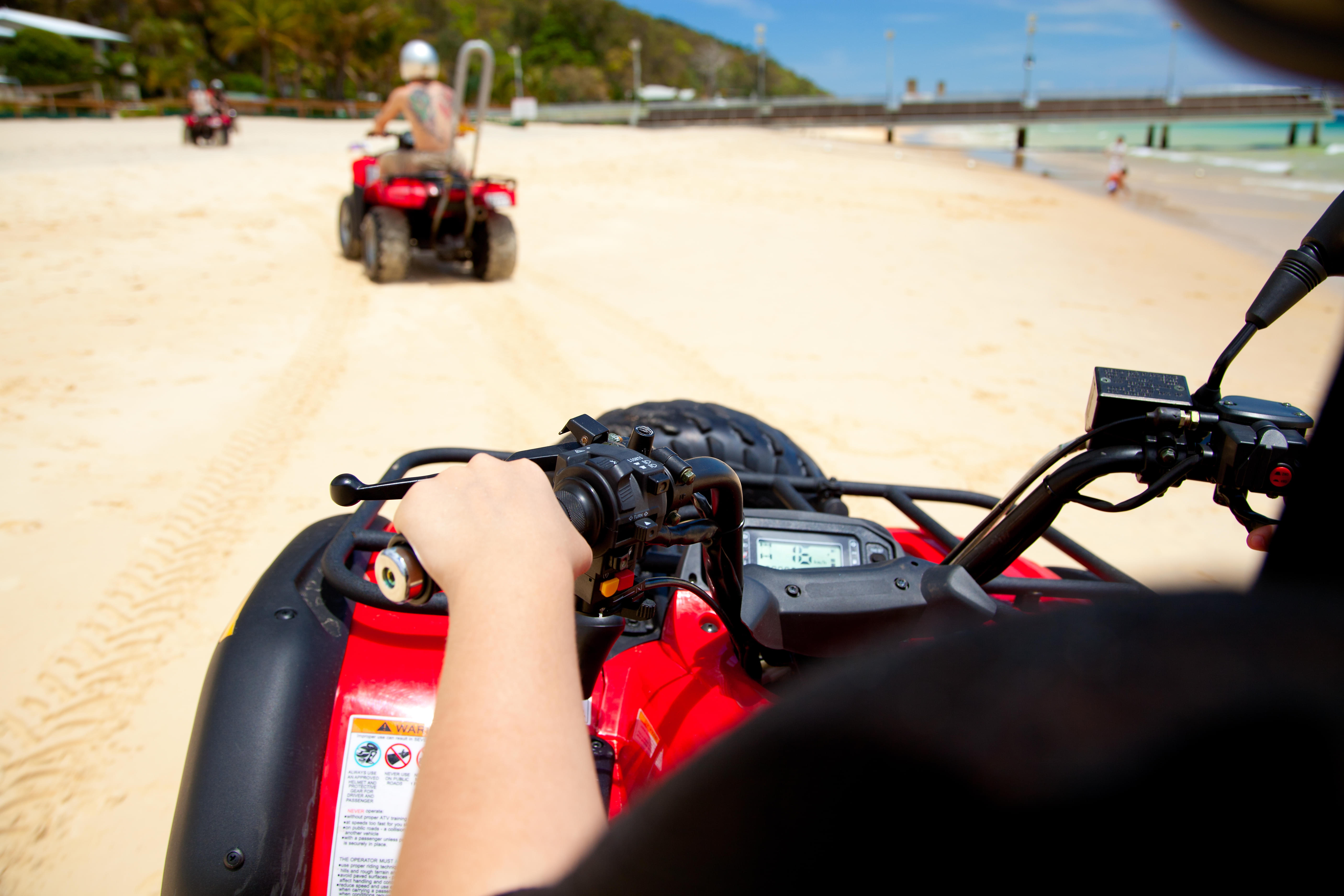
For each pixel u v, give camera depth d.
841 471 5.30
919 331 8.56
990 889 0.34
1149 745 0.33
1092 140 67.69
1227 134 71.56
